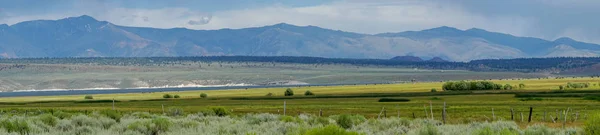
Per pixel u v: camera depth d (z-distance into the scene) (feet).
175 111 154.40
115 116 121.08
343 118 97.81
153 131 70.49
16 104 383.24
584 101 289.33
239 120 103.24
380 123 90.48
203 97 481.87
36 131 67.10
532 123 131.75
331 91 560.61
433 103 297.33
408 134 70.49
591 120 68.28
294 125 75.20
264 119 97.14
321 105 297.94
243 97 452.35
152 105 335.26
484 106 255.91
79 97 553.64
